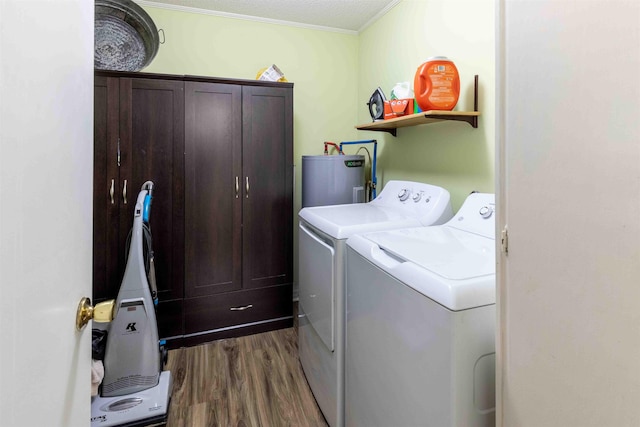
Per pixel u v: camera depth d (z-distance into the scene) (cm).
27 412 46
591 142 58
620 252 54
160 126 225
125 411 164
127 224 220
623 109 53
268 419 169
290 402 181
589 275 59
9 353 41
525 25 71
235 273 251
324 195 272
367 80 307
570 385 64
